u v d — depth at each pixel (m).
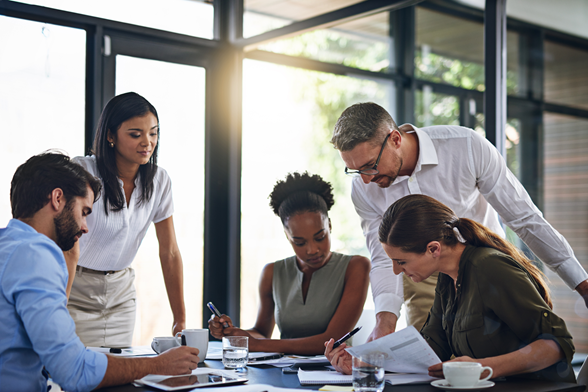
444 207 1.40
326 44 3.59
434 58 4.10
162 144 3.02
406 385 1.22
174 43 3.03
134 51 2.89
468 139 1.79
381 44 3.88
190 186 3.12
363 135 1.64
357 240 3.79
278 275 2.13
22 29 2.56
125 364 1.25
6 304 1.18
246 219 3.23
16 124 2.55
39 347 1.17
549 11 2.46
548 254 1.72
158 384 1.21
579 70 2.48
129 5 2.85
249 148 3.26
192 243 3.12
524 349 1.20
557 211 2.51
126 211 2.07
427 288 1.92
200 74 3.14
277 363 1.53
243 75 3.22
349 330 1.90
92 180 1.37
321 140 3.63
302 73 3.52
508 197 1.78
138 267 2.88
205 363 1.57
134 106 2.01
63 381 1.18
